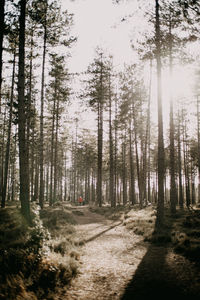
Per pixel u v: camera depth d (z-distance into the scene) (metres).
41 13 14.33
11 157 35.12
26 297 3.89
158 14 10.45
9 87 22.72
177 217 13.64
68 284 4.93
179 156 25.64
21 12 10.00
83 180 57.94
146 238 9.12
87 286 4.91
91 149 39.84
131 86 24.09
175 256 6.60
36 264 5.10
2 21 7.49
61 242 7.58
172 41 9.92
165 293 4.38
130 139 28.27
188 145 30.70
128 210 20.41
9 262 5.00
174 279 5.00
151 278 5.18
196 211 14.02
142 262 6.41
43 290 4.34
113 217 17.22
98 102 24.77
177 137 28.39
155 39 10.53
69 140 41.34
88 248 8.28
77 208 26.03
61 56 17.81
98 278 5.36
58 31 16.73
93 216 19.19
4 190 18.25
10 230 8.41
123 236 10.26
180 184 24.11
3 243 6.77
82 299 4.27
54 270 4.94
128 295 4.41
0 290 3.87
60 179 47.56
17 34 11.49
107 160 34.12
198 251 6.32
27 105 20.11
